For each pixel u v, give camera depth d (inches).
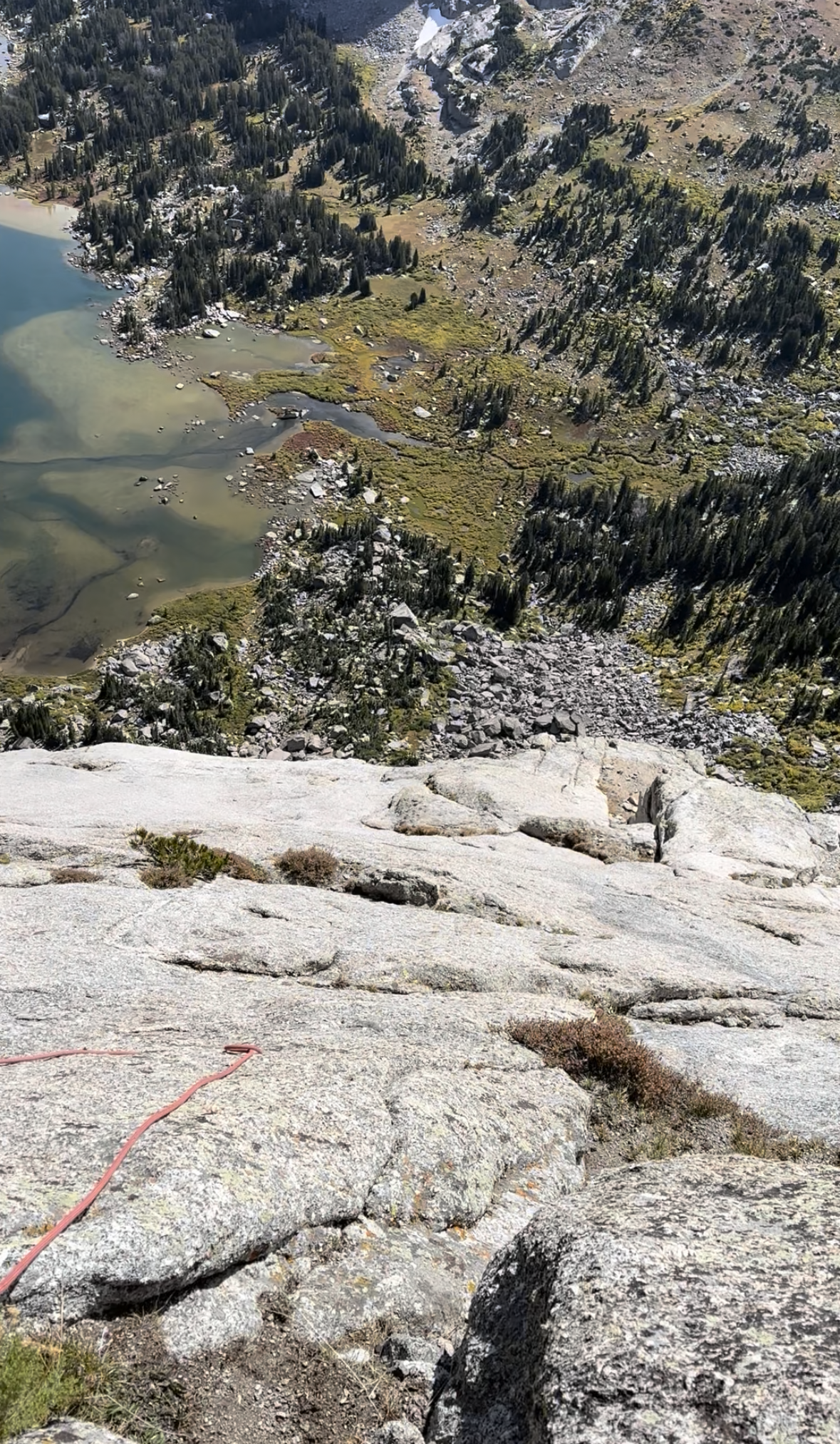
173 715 2390.5
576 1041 481.7
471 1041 461.7
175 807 962.1
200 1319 251.3
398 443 3927.2
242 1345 252.1
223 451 3634.4
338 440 3823.8
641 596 3294.8
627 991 592.7
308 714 2517.2
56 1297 230.4
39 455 3430.1
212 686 2551.7
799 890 928.3
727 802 1098.7
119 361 4101.9
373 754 2353.6
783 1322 192.4
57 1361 220.4
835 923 832.3
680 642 3058.6
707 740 2564.0
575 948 641.0
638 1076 467.2
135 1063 360.8
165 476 3430.1
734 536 3346.5
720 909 820.0
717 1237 225.1
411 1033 456.8
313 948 568.4
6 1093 317.1
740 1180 263.0
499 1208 342.3
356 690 2593.5
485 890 741.9
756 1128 450.3
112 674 2513.5
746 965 685.3
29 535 3026.6
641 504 3713.1
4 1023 414.6
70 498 3233.3
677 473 4015.8
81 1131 287.4
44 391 3791.8
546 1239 241.1
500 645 2918.3
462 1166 343.6
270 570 3051.2
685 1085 474.6
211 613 2829.7
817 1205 240.2
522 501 3740.2
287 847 812.6
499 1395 217.5
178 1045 395.9
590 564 3376.0
